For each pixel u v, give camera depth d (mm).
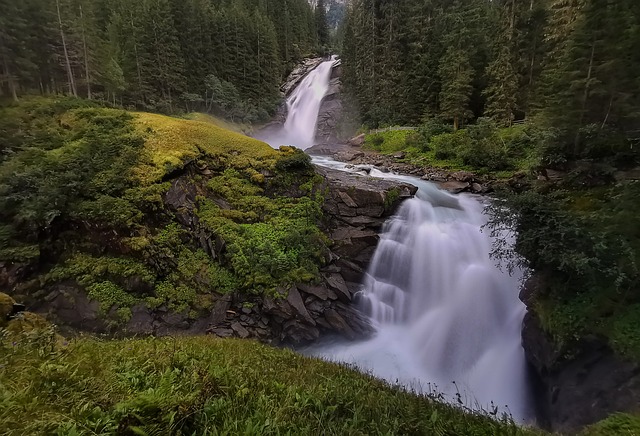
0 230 13281
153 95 37875
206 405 3344
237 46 46656
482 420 5039
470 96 31203
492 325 12453
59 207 13812
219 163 17031
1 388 3049
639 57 10555
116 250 13625
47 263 13633
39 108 22078
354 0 50281
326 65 59219
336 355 12391
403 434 3951
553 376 8750
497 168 21531
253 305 12500
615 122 11445
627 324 7410
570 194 11141
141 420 2771
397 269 14688
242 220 14812
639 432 4820
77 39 31844
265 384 4598
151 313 12375
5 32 26469
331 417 3930
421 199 17656
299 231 14297
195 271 13195
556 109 12562
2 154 17094
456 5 39281
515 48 26328
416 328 13641
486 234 14398
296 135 49281
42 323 6566
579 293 8633
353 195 16297
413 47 36938
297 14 70062
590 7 11555
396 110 38188
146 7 38469
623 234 7926
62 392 3221
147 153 15906
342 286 13828
